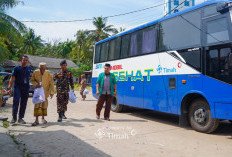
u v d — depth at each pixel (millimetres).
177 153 4375
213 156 4223
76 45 62719
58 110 7430
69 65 53906
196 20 6559
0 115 8359
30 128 6227
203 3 6445
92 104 13641
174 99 6988
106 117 8008
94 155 4109
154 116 9398
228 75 5531
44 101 6824
